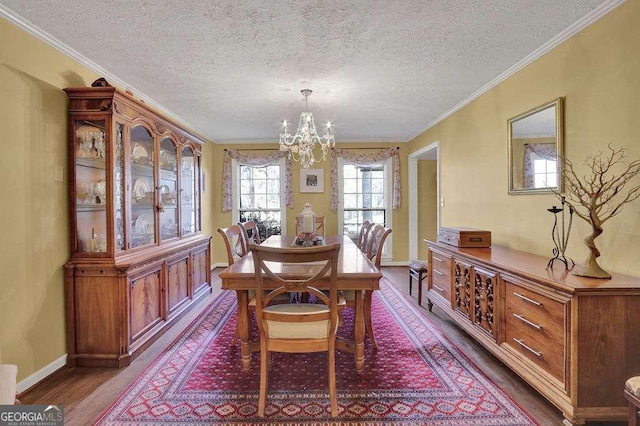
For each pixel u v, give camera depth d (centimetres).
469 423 180
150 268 287
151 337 283
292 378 228
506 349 223
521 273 204
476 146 365
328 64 284
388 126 514
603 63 208
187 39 239
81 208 254
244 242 341
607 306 168
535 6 203
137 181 292
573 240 234
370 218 626
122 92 253
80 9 201
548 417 184
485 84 334
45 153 231
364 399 202
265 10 205
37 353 224
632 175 190
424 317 345
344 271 221
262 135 576
